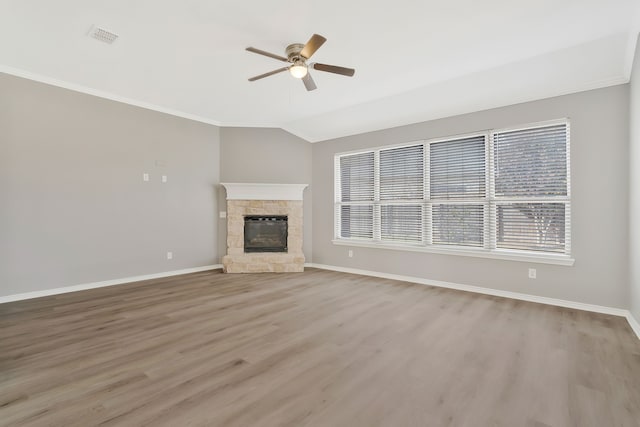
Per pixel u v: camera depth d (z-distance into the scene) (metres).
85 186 4.29
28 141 3.82
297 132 6.02
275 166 6.02
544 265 3.71
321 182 6.01
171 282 4.73
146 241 4.92
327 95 4.50
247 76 3.88
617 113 3.27
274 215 5.76
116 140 4.58
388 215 5.21
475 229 4.30
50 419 1.61
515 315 3.27
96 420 1.60
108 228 4.52
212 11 2.58
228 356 2.33
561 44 3.06
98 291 4.19
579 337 2.70
